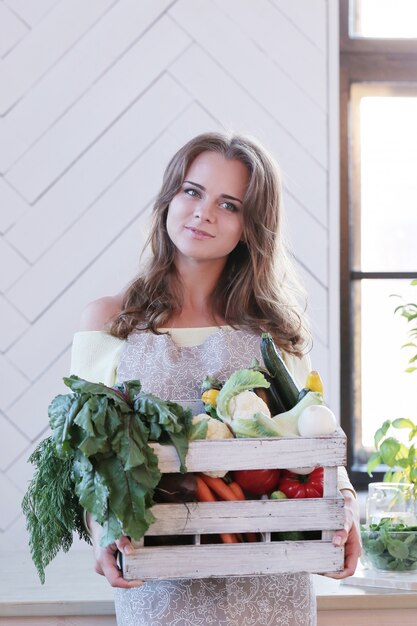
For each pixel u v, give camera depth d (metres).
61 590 2.12
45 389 2.52
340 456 1.46
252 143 1.81
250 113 2.57
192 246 1.74
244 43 2.56
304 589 1.70
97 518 1.42
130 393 1.49
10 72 2.51
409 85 2.71
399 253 2.72
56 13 2.51
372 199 2.72
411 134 2.72
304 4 2.57
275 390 1.58
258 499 1.52
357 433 2.71
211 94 2.56
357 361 2.71
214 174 1.74
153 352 1.73
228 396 1.51
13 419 2.51
